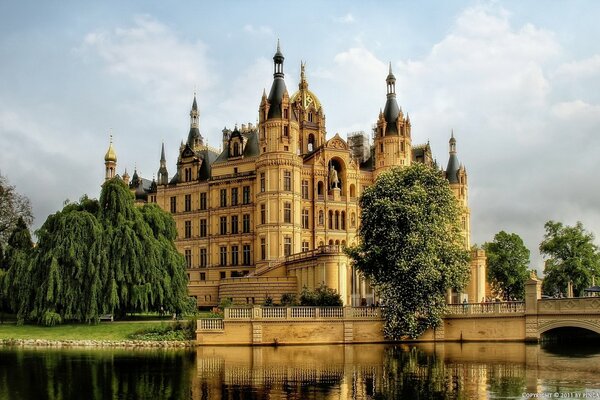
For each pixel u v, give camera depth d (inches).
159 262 2989.7
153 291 2910.9
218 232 4722.0
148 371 1782.7
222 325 2561.5
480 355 2164.1
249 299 3922.2
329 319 2642.7
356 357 2112.5
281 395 1417.3
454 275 2709.2
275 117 4266.7
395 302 2689.5
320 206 4559.5
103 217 2997.0
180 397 1406.3
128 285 2883.9
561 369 1793.8
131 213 3034.0
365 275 2856.8
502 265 4928.6
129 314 3331.7
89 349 2418.8
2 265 3287.4
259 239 4284.0
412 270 2669.8
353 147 5433.1
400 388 1492.4
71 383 1587.1
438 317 2706.7
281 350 2375.7
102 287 2817.4
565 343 2738.7
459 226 2906.0
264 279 3873.0
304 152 4995.1
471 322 2738.7
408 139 4800.7
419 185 2790.4
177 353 2260.1
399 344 2650.1
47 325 2805.1
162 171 5113.2
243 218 4616.1
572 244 4367.6
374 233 2743.6
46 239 2908.5
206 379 1637.6
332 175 4638.3
